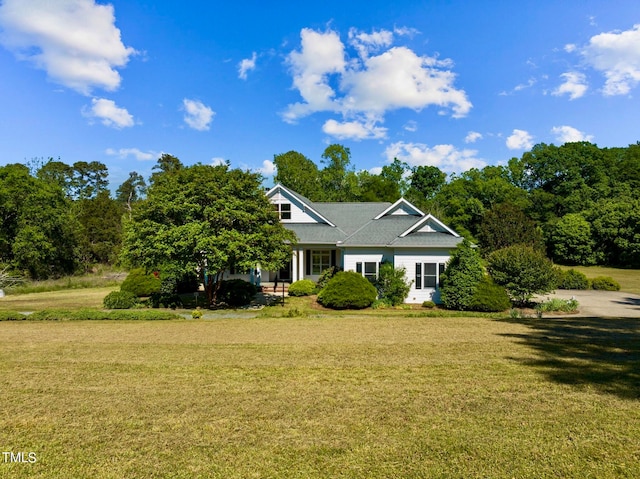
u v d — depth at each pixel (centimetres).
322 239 2586
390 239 2302
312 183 5591
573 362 869
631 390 688
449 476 432
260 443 509
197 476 436
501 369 820
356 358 921
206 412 608
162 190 1909
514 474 435
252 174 2041
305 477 433
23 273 3591
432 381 747
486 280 1967
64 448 499
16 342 1121
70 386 730
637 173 5959
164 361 902
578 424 553
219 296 2083
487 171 6047
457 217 5175
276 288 2672
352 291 1969
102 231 4566
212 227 1841
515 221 3428
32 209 3609
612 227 4828
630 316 1748
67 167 6788
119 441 517
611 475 431
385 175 6381
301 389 709
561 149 6278
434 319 1567
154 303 2006
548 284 1952
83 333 1260
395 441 511
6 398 670
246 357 936
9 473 443
